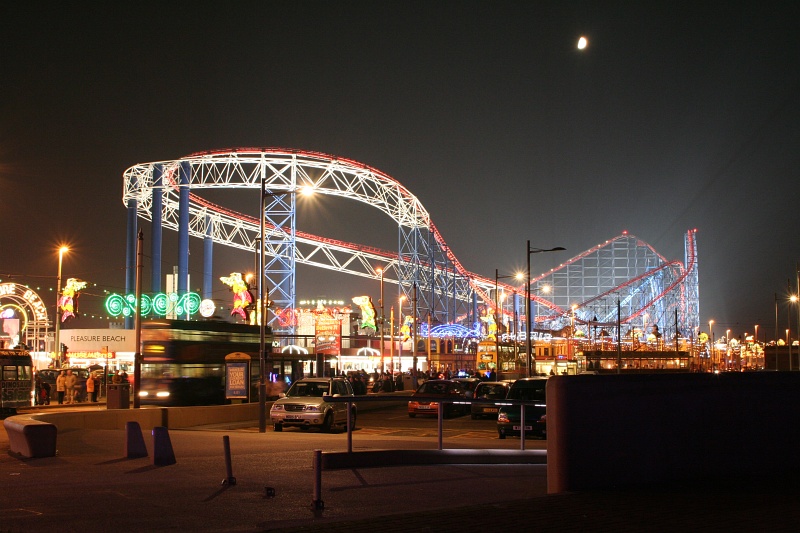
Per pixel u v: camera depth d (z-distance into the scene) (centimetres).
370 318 8444
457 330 11319
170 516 1034
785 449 1235
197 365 4109
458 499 1149
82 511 1069
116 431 2420
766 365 7462
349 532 895
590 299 13162
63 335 8025
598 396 1147
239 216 11381
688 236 13575
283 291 10150
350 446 1481
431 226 11500
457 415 4156
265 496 1177
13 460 1642
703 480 1188
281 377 4816
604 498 1070
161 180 9912
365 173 10412
